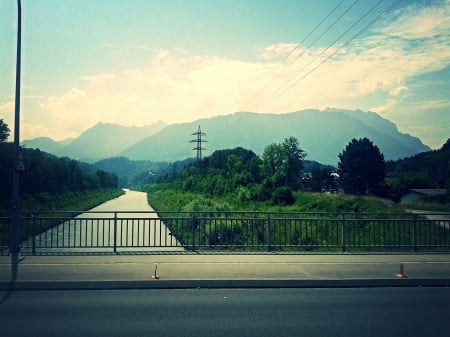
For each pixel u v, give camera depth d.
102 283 10.79
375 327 7.58
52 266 12.60
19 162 14.51
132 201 103.50
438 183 89.88
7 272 11.75
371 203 37.75
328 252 15.62
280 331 7.32
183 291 10.55
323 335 7.11
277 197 51.41
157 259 13.80
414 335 7.11
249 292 10.48
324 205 39.50
